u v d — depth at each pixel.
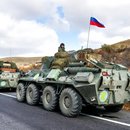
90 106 9.20
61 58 8.84
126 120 7.19
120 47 23.42
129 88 7.93
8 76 14.05
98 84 7.14
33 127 6.22
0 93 13.51
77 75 7.51
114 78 7.43
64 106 7.63
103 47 23.16
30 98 9.59
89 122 6.82
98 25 10.02
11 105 9.44
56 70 8.42
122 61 19.64
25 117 7.36
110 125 6.52
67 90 7.52
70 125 6.46
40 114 7.82
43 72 9.32
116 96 7.59
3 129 6.02
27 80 9.73
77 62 8.36
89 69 7.48
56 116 7.56
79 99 7.36
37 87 9.51
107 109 8.64
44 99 8.60
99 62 7.41
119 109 8.39
